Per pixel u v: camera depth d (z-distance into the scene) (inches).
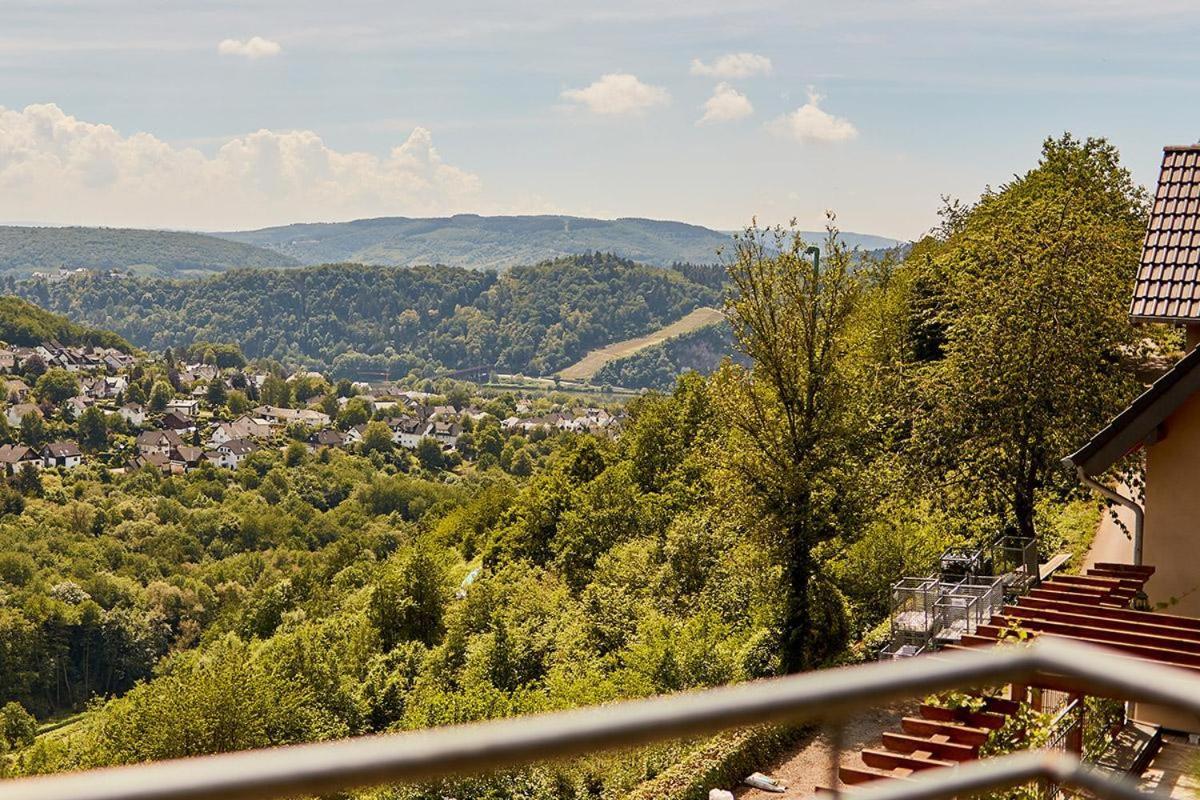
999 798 240.5
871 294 1578.5
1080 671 63.6
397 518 7426.2
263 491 7815.0
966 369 824.3
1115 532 1019.3
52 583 5393.7
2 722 4003.4
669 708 55.0
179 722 1731.1
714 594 1200.8
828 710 60.8
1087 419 792.3
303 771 45.1
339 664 1920.5
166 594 5305.1
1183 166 681.0
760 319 991.0
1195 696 60.3
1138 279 639.8
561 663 1273.4
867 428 970.7
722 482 997.8
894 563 999.6
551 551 2358.5
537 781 609.3
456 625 1827.0
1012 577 757.9
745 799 626.8
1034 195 1619.1
